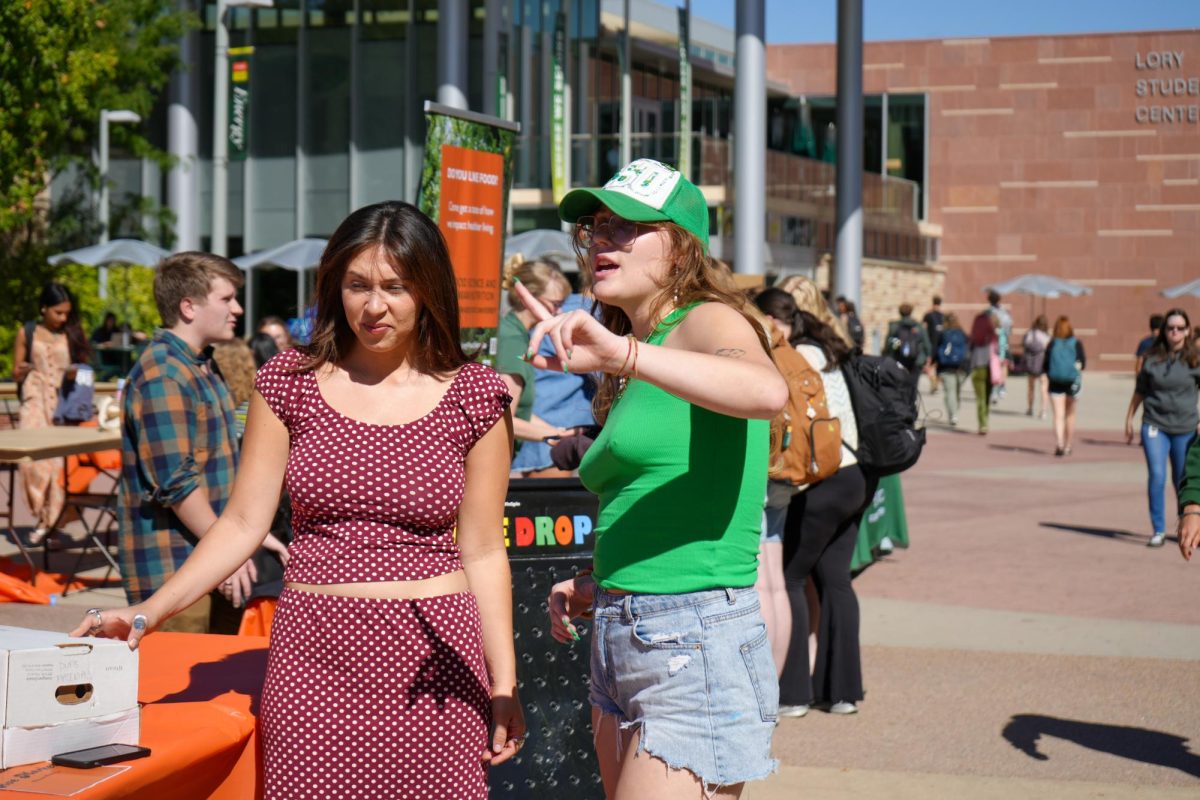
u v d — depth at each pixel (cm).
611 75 3025
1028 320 4778
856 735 620
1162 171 4659
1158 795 537
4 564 923
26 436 897
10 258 2425
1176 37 4616
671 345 296
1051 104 4719
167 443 445
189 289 459
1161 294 3725
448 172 568
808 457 584
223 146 2041
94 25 2067
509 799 423
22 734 249
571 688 427
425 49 2734
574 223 313
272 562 519
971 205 4794
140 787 254
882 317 3956
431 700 280
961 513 1370
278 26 2800
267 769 282
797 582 647
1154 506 1168
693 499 291
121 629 276
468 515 299
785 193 3072
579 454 492
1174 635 830
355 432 284
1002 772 566
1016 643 807
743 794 532
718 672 288
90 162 2434
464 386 292
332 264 283
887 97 4825
